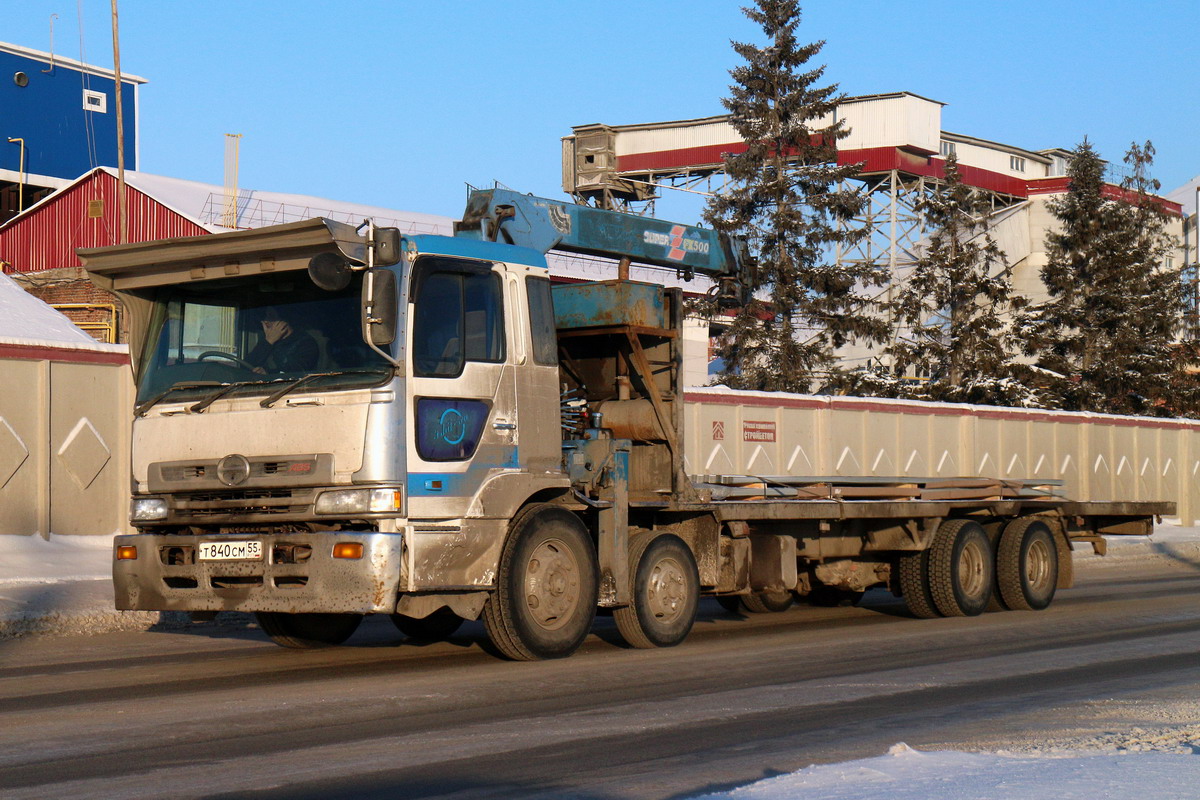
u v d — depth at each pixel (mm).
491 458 9953
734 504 12211
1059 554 16516
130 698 8883
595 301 11727
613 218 13000
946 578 14625
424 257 9648
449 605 9836
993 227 58000
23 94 57531
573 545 10594
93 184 44438
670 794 6082
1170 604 16516
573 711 8352
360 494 9234
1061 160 68062
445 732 7637
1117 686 9555
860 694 9109
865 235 45906
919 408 28750
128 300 10336
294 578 9414
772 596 15516
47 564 16953
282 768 6668
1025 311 53156
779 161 44344
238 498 9672
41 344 18344
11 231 45781
